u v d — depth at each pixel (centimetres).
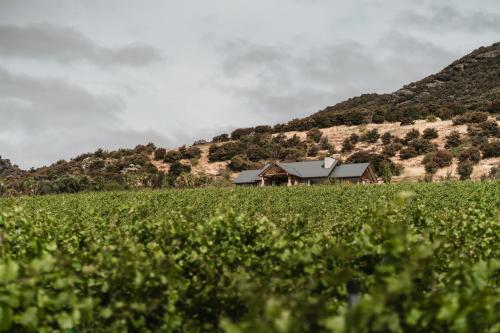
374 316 346
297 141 12912
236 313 508
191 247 685
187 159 12612
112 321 491
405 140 11269
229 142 13138
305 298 393
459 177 8381
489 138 10369
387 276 446
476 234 855
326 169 8038
